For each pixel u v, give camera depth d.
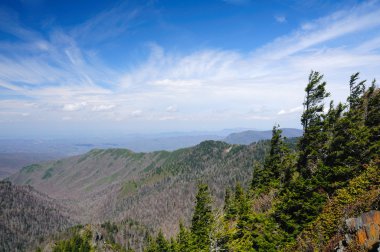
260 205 36.34
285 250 23.97
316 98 33.56
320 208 25.12
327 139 32.62
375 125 35.06
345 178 28.02
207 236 34.81
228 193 51.09
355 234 15.95
